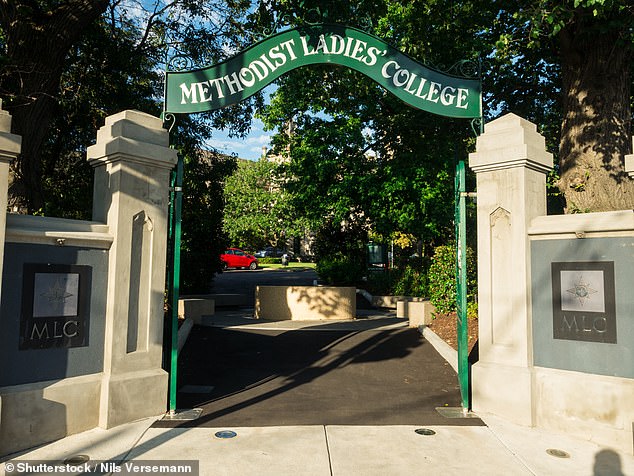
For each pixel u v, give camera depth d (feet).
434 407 19.84
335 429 17.11
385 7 41.86
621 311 16.55
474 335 32.73
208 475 13.32
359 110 55.31
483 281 19.74
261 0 35.50
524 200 18.79
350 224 76.18
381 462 14.32
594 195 28.30
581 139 28.99
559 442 16.25
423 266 60.54
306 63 21.31
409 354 29.91
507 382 18.40
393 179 49.62
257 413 18.86
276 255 187.11
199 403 20.16
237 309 55.52
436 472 13.73
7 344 15.02
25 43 27.53
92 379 16.99
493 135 19.93
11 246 15.30
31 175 27.61
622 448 15.78
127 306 18.02
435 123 41.14
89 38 40.19
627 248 16.58
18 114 27.50
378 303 58.39
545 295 18.31
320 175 54.08
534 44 28.60
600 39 28.35
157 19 46.14
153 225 18.97
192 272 57.57
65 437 16.03
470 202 40.37
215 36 47.70
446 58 39.91
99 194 18.93
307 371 25.90
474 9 37.01
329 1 27.71
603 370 16.76
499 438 16.47
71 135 46.06
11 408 14.76
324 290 46.73
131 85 47.73
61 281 16.49
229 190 172.24
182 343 31.65
